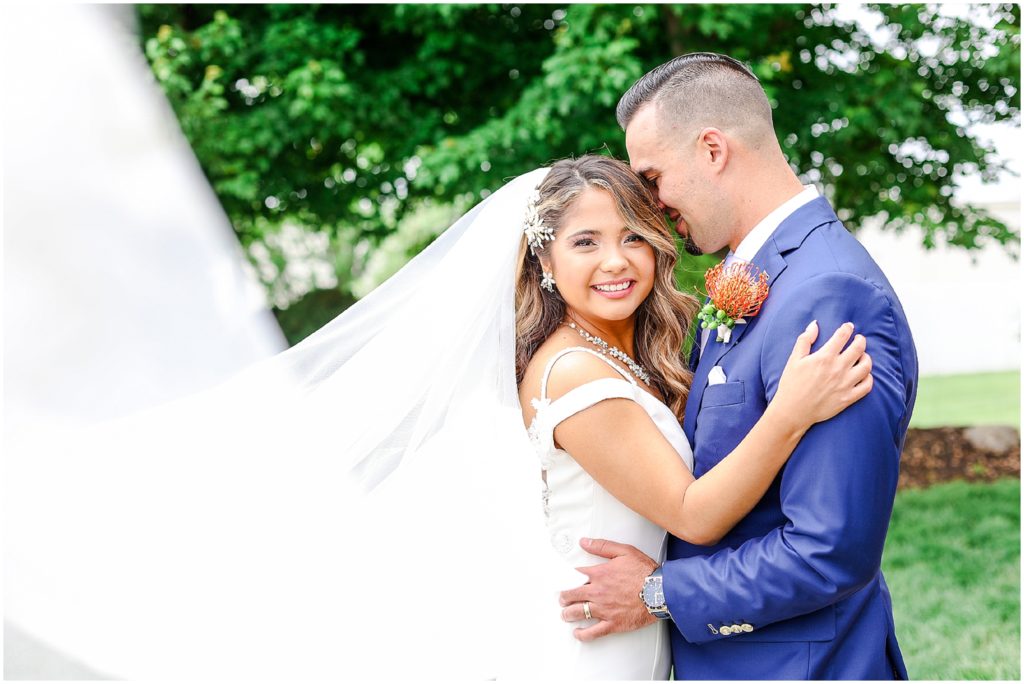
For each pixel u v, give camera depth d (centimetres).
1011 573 522
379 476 217
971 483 721
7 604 184
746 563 184
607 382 201
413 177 724
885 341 183
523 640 210
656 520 198
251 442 203
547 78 567
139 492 190
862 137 688
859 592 194
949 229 753
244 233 794
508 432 212
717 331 205
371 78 665
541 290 225
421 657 207
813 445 177
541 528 205
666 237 212
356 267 1245
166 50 604
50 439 179
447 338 220
